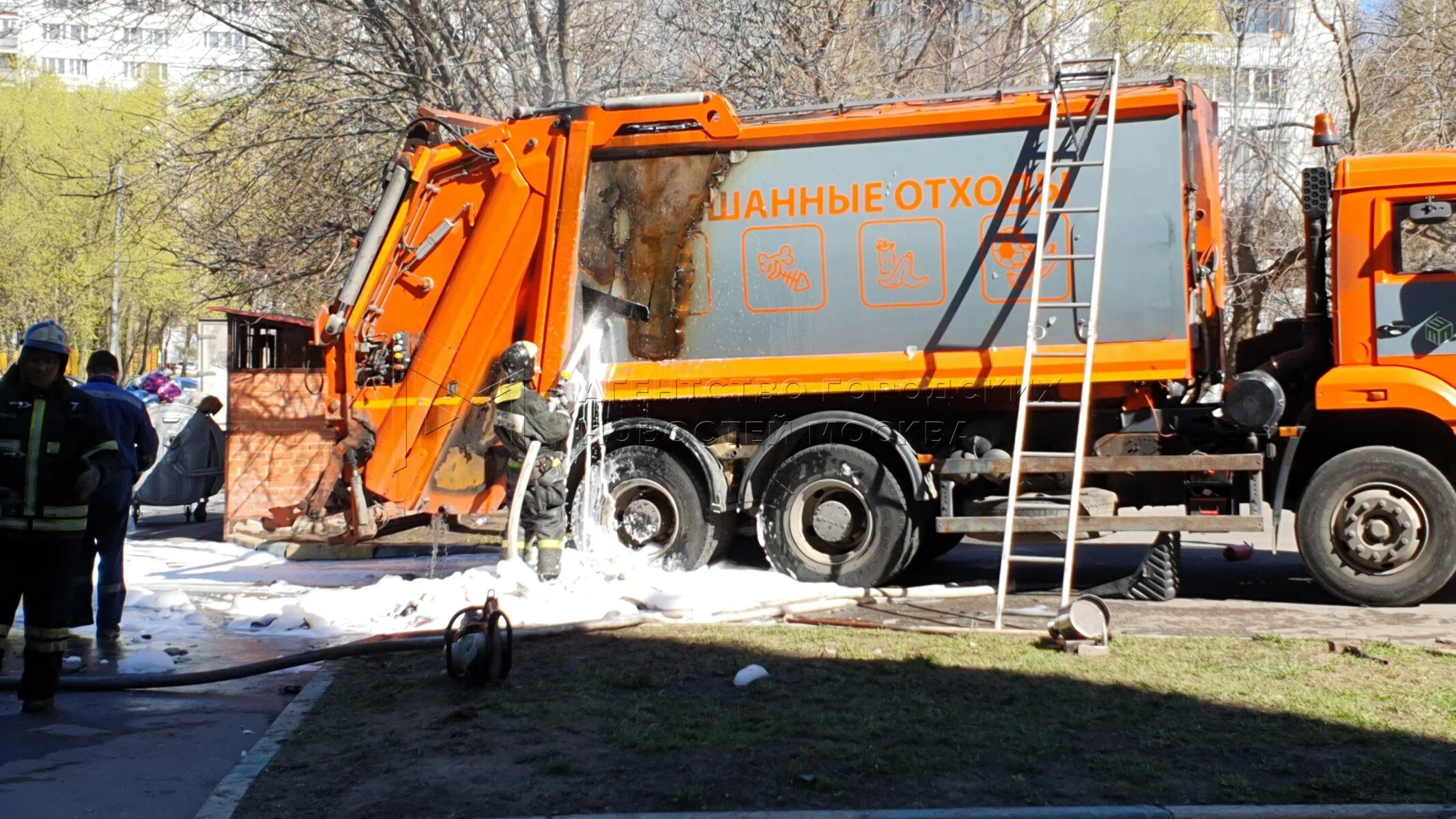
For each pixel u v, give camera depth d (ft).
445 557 37.70
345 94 47.85
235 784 14.93
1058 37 50.67
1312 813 13.19
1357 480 26.05
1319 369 27.50
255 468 42.22
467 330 30.19
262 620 26.45
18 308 129.18
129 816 14.15
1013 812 13.23
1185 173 26.84
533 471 28.12
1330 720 16.75
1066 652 21.24
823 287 28.60
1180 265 26.58
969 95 28.35
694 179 29.27
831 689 18.83
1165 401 27.76
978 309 27.76
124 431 24.76
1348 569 26.20
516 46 48.57
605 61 49.96
